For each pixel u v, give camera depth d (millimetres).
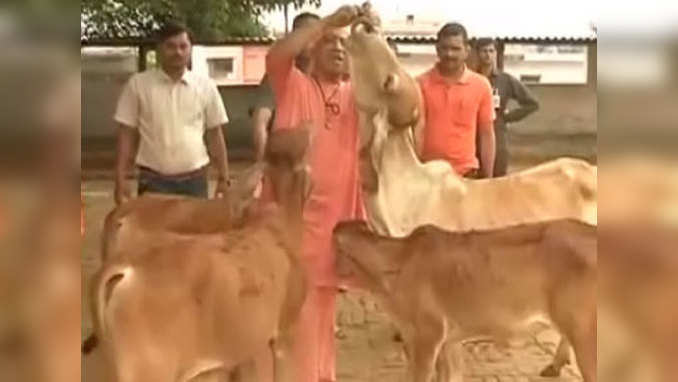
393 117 4238
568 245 3637
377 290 3969
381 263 3916
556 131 13508
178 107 5207
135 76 5230
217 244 3311
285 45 3936
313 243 4031
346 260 3996
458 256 3795
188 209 3939
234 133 12742
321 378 4137
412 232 4066
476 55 7348
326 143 4055
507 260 3725
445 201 4500
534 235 3738
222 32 14000
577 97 13516
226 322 3219
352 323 6102
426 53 13383
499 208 4594
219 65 13883
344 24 4035
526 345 5574
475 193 4594
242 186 3812
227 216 3826
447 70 5355
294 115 4012
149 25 12680
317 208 4051
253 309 3314
